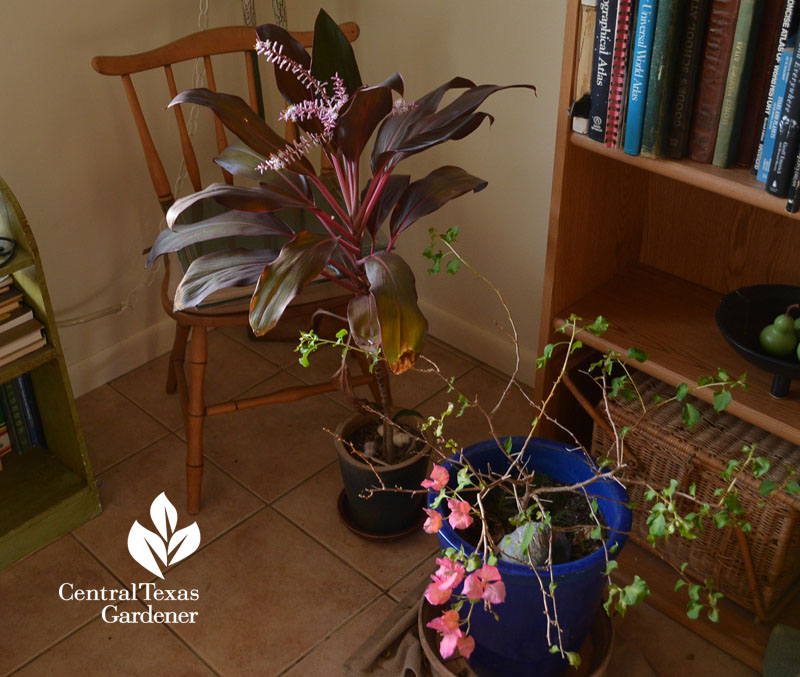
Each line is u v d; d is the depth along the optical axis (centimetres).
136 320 255
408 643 176
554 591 137
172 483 220
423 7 222
